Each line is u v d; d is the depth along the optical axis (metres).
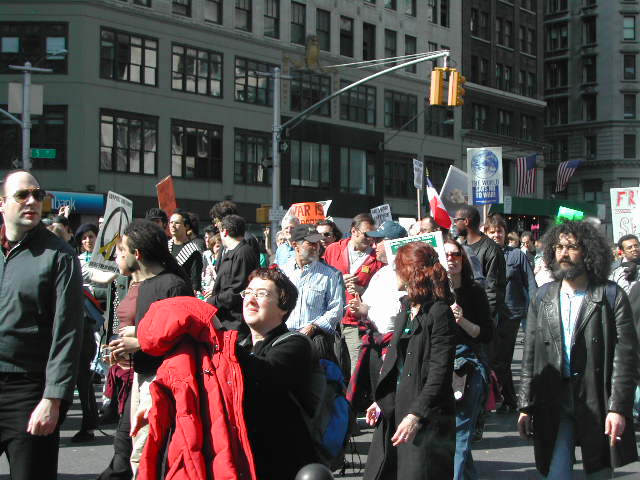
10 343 4.32
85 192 33.00
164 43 35.84
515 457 7.54
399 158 47.84
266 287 4.04
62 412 4.33
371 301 6.20
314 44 42.25
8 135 32.94
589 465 4.68
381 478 4.87
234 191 38.72
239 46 38.91
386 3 47.09
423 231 8.83
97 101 33.47
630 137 72.06
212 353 3.61
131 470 5.07
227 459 3.39
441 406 4.63
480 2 54.81
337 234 10.30
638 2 71.81
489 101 55.03
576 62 73.81
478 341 5.72
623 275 9.42
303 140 42.12
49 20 33.00
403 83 47.94
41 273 4.34
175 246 9.59
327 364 4.15
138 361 4.57
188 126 36.84
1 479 6.02
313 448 3.87
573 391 4.75
